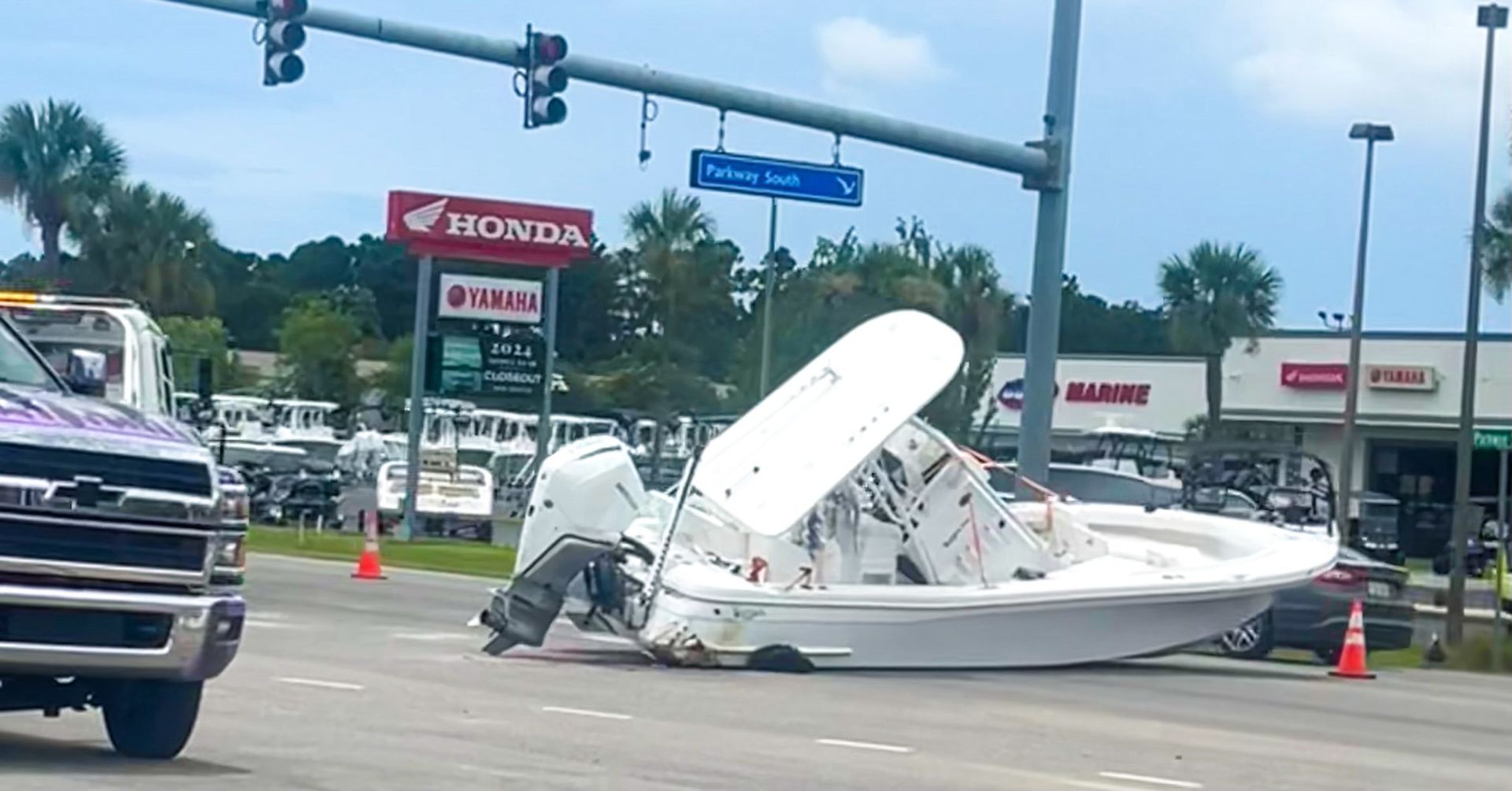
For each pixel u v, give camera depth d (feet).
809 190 91.35
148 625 32.40
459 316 163.63
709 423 174.60
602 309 286.05
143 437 32.89
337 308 315.37
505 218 158.92
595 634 62.69
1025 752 44.50
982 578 67.46
